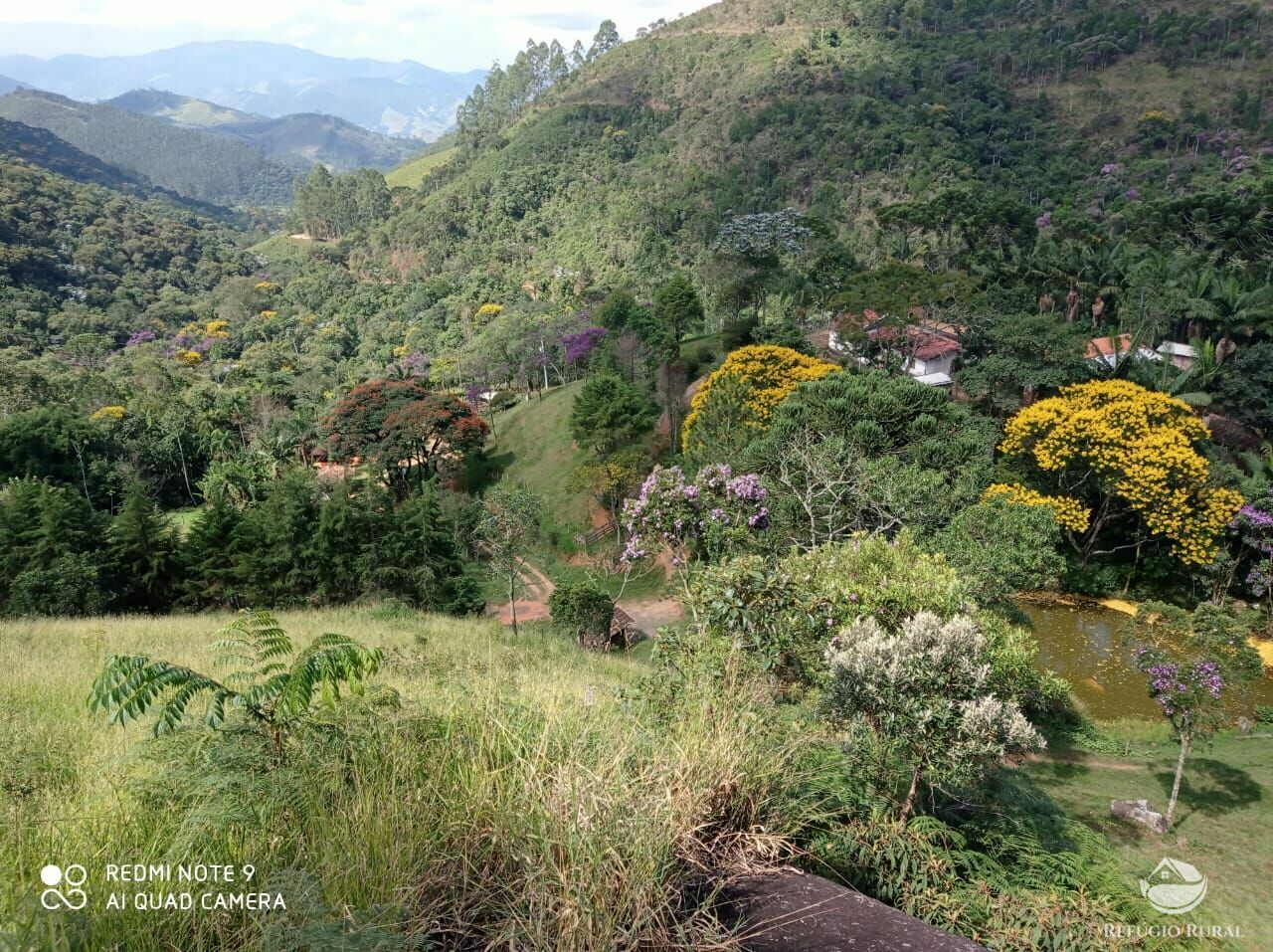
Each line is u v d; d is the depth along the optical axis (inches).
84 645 483.8
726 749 155.3
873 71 5748.0
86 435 2070.6
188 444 2330.2
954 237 2832.2
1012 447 1140.5
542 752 134.7
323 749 141.2
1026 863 265.4
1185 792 567.2
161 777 136.0
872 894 167.9
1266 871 433.7
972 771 231.3
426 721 157.4
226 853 114.7
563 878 104.1
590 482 1515.7
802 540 808.9
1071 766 621.0
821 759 204.1
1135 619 877.8
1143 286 1900.8
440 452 1955.0
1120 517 1157.7
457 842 118.9
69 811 135.9
